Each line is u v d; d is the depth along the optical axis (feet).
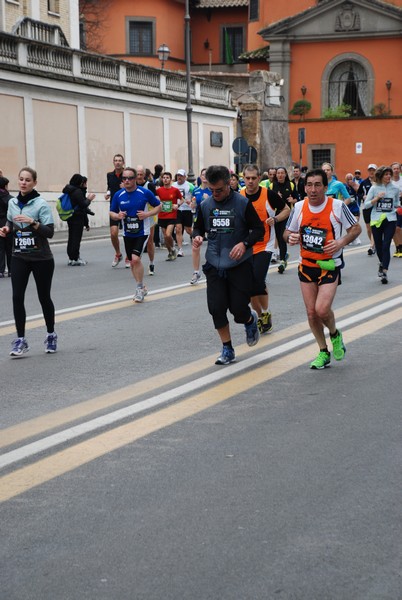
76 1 143.84
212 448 22.44
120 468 21.04
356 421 24.68
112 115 122.62
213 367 31.89
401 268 63.36
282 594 14.53
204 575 15.26
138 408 26.40
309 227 30.58
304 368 31.55
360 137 190.80
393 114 193.88
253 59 203.31
